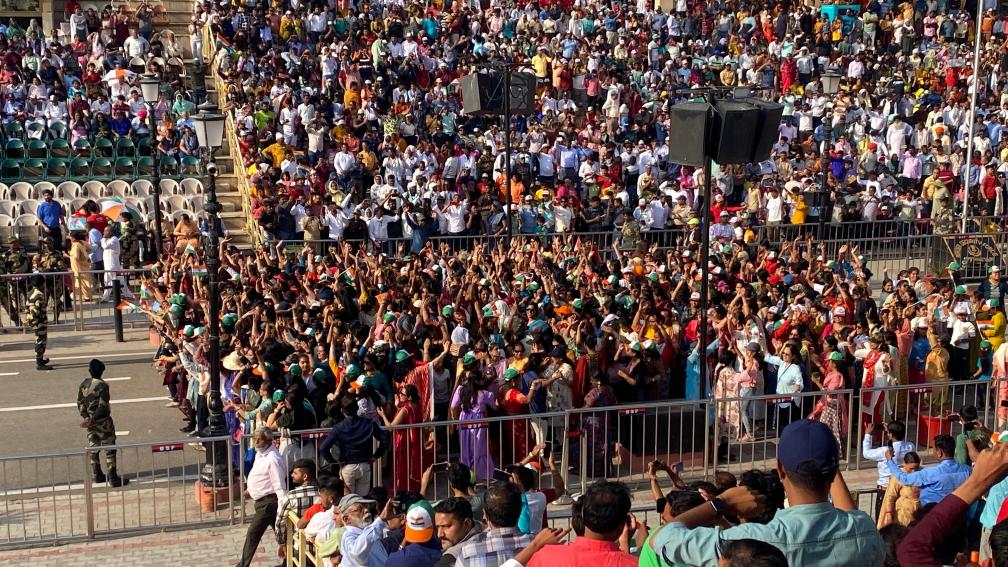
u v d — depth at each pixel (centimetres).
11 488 1441
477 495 945
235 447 1387
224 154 3084
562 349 1488
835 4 4147
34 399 1827
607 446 1391
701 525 498
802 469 471
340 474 1244
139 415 1753
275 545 1268
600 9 3891
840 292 1880
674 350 1675
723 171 2973
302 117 3003
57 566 1202
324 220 2633
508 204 2158
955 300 1884
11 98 3006
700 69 3647
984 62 3891
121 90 3073
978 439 1189
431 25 3584
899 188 3219
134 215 2612
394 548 902
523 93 2202
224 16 3406
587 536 552
